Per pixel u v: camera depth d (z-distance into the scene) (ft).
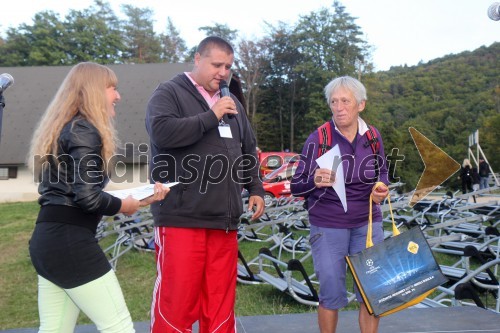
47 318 7.89
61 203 7.11
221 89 8.96
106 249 27.81
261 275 19.94
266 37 170.91
